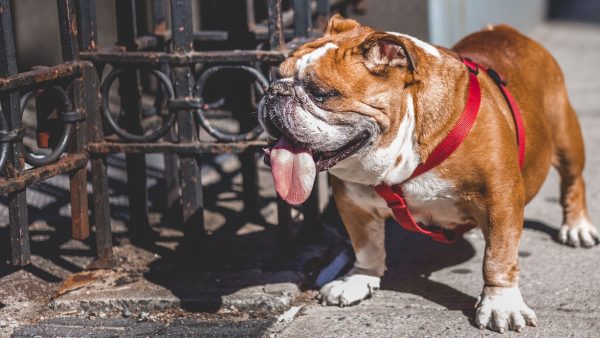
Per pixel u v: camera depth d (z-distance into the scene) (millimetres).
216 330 1933
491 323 1901
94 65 2117
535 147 2033
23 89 2004
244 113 2367
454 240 2055
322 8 2520
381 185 1891
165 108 2395
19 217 1990
